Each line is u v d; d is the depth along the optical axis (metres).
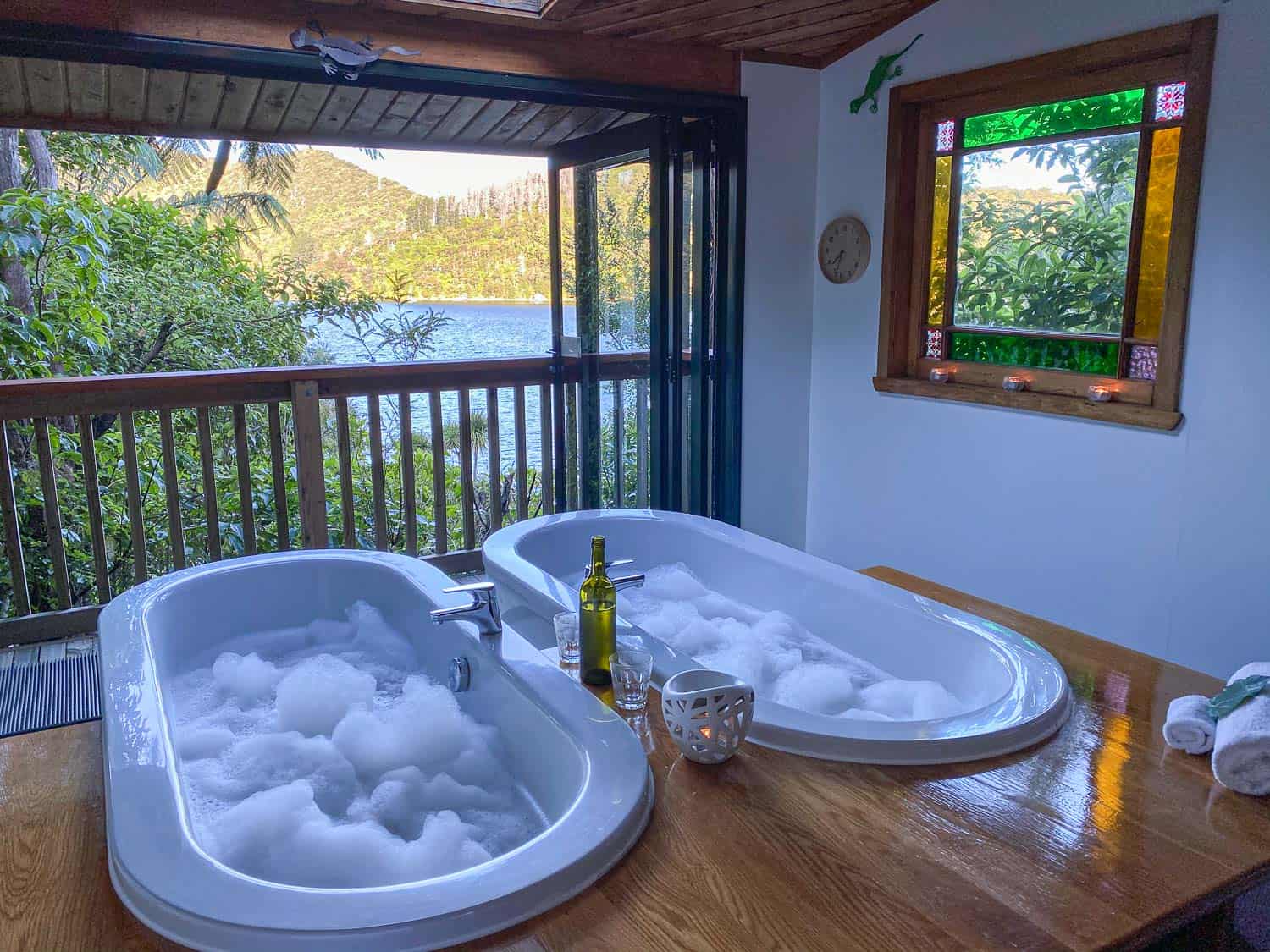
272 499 4.94
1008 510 3.28
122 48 2.51
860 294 3.76
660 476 3.62
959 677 2.00
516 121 3.74
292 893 1.18
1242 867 1.25
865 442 3.82
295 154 7.79
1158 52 2.71
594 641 1.88
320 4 2.75
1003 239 3.29
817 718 1.60
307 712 2.17
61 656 2.97
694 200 3.68
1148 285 2.86
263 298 6.32
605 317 3.83
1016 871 1.24
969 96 3.31
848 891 1.21
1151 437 2.82
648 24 3.17
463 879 1.19
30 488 4.23
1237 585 2.64
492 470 3.94
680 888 1.22
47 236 4.66
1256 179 2.49
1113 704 1.71
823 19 3.34
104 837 1.46
